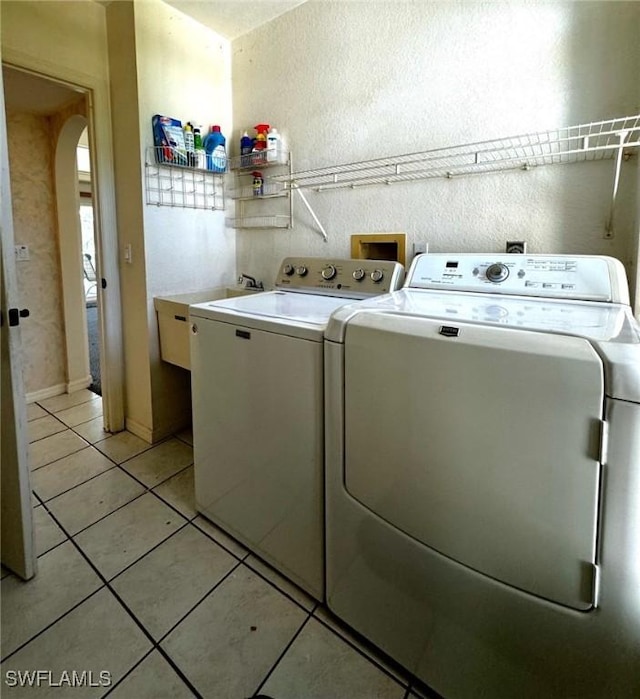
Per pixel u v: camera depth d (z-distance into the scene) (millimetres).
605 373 736
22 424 1326
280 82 2217
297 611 1321
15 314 1270
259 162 2279
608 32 1350
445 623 1012
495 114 1583
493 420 858
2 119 1201
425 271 1579
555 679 875
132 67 2031
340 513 1198
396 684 1109
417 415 968
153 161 2145
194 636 1227
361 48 1896
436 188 1753
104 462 2176
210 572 1466
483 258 1467
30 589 1370
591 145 1413
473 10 1590
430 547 1004
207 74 2340
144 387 2371
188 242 2375
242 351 1420
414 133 1786
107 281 2332
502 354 827
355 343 1065
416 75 1752
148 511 1789
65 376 3189
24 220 2852
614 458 748
